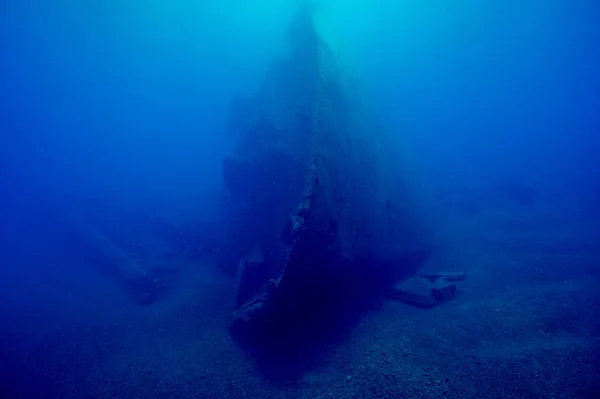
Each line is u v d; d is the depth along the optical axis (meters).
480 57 47.22
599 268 13.14
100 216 28.36
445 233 19.59
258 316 10.26
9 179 33.69
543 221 20.14
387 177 15.34
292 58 16.23
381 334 10.30
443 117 48.34
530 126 60.25
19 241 28.06
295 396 8.59
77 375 11.17
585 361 8.26
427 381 8.08
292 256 9.38
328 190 10.50
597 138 47.09
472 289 12.64
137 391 9.80
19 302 18.61
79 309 16.66
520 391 7.50
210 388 9.50
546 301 11.08
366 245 11.80
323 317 10.77
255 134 16.03
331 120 12.34
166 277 18.31
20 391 10.82
